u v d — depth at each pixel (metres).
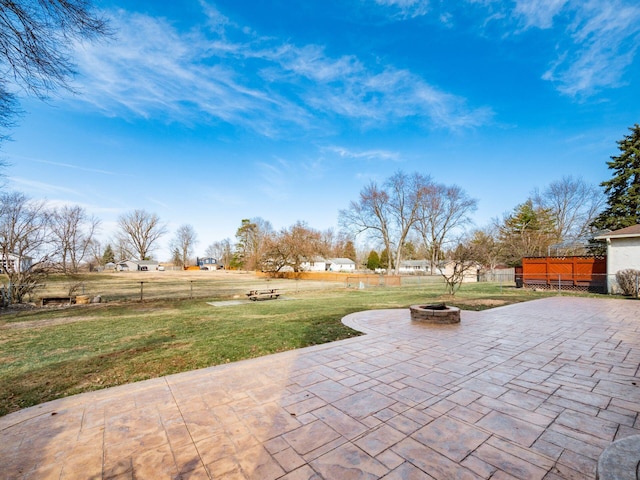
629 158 22.53
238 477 2.09
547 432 2.63
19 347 5.90
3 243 13.98
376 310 9.98
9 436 2.67
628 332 6.46
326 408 3.12
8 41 4.00
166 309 11.49
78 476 2.13
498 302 11.59
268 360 4.73
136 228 61.53
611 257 14.48
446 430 2.67
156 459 2.31
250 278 39.88
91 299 14.52
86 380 4.05
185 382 3.87
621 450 2.06
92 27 4.28
